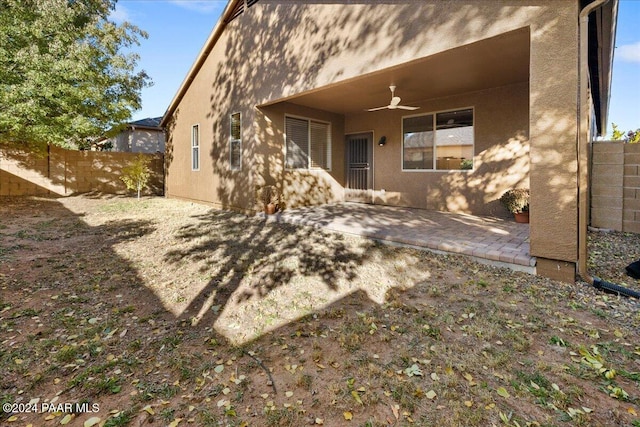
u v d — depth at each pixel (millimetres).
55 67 9469
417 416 1916
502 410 1937
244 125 8703
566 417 1870
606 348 2510
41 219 7828
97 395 2131
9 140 10719
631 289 3514
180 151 11891
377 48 5473
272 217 7809
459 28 4414
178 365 2432
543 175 3766
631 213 5879
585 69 3482
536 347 2555
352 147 10531
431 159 8641
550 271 3879
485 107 7570
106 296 3639
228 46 9195
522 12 3814
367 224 6730
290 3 7156
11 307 3303
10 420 1915
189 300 3568
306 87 6863
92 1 11180
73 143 11523
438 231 5910
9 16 9180
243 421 1909
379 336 2777
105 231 6711
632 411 1901
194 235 6441
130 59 11742
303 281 4055
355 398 2062
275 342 2732
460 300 3410
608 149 5977
